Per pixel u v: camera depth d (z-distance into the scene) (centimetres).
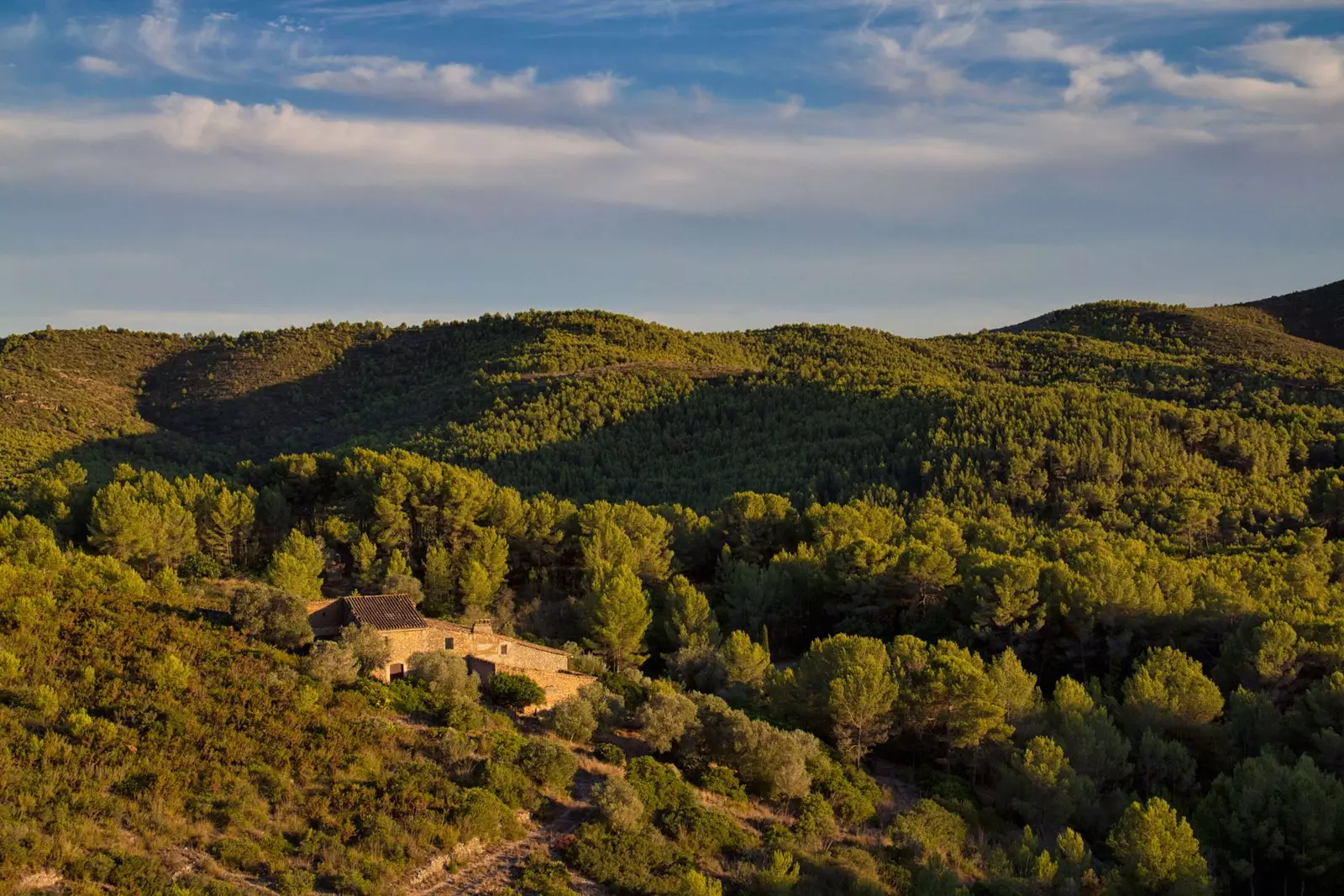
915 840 4822
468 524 9456
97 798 3691
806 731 6016
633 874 4031
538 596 9275
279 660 5147
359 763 4328
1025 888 4409
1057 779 5269
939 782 5659
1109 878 4391
